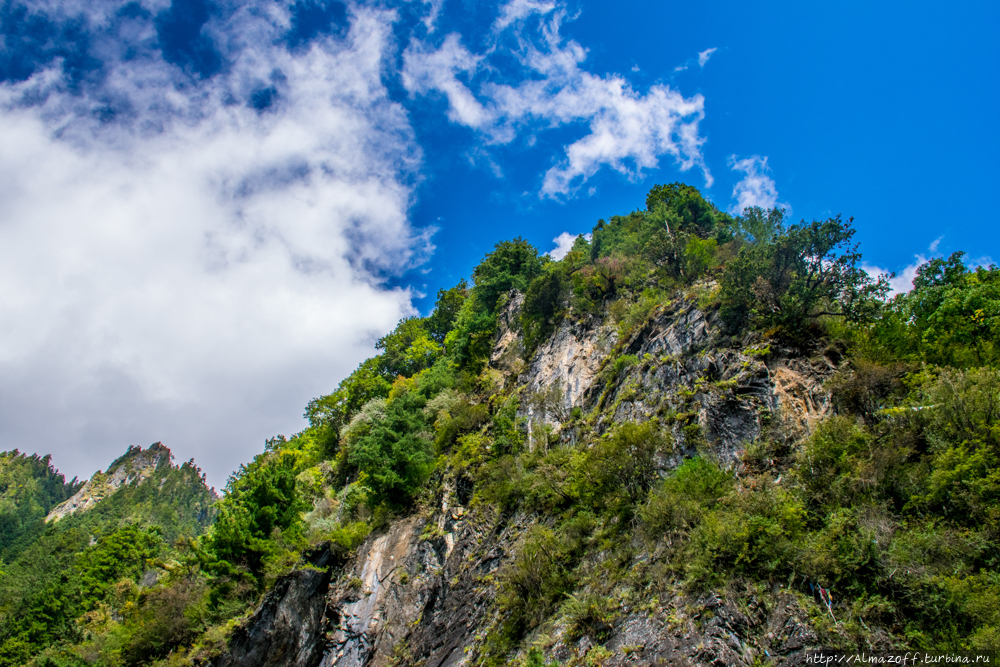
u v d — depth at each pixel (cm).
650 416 2066
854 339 1788
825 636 1016
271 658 2344
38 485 18525
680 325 2430
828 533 1175
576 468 2042
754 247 2269
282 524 2962
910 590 998
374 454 2995
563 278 3762
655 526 1474
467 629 1898
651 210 4319
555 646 1423
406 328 5666
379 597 2409
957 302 1753
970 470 1103
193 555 2947
